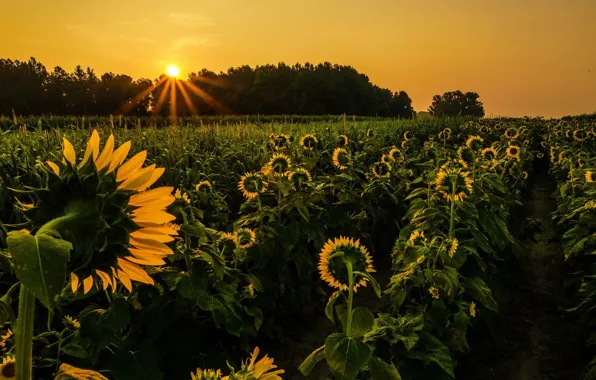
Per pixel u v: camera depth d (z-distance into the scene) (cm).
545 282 589
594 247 468
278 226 436
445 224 401
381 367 199
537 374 405
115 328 237
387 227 656
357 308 199
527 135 1541
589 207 484
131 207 65
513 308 517
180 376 295
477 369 400
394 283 352
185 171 670
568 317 485
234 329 294
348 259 196
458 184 369
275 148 723
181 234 336
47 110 8144
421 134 1714
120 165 67
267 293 421
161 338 299
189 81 9256
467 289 354
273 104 8688
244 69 9681
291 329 464
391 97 10156
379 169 648
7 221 334
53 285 45
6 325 180
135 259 65
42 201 63
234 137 1049
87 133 825
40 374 245
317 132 1208
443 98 12256
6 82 7919
